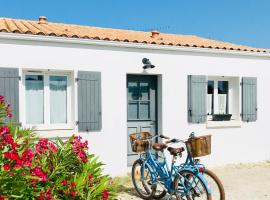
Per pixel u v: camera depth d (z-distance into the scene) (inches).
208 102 412.8
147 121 375.2
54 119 331.9
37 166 160.9
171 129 377.1
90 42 332.2
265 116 435.2
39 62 314.0
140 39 378.6
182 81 382.6
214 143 401.4
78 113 329.4
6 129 156.7
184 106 383.6
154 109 378.6
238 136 416.5
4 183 141.6
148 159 272.7
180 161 376.5
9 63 302.4
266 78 436.5
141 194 279.3
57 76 333.1
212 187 310.3
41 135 312.0
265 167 398.9
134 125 368.5
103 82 342.6
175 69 378.6
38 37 309.7
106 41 338.6
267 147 435.8
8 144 154.9
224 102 422.9
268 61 437.7
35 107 324.5
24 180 150.6
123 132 351.3
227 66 409.4
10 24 355.9
